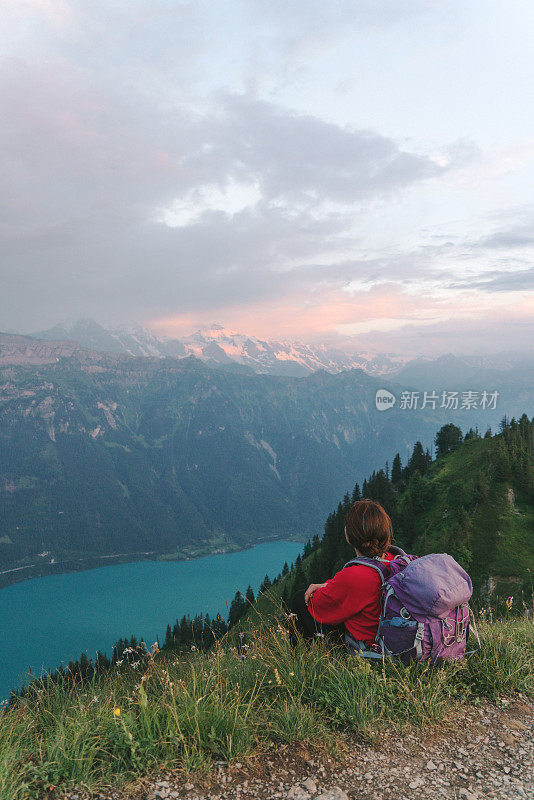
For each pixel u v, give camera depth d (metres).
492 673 4.93
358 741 3.91
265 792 3.25
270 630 5.31
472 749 3.88
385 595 4.58
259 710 4.19
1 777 3.12
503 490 88.94
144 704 3.82
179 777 3.36
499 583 72.00
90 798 3.12
